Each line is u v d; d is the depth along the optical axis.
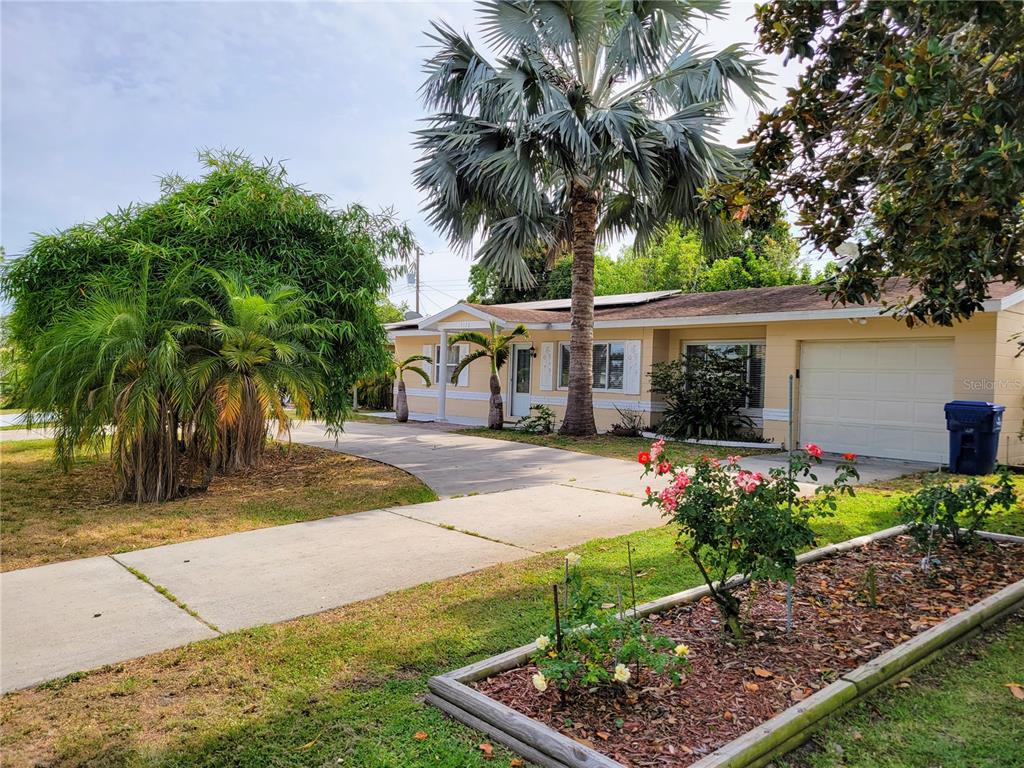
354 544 5.98
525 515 7.18
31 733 2.86
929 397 11.02
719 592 3.72
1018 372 10.96
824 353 12.29
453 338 16.31
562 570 5.09
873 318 11.34
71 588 4.79
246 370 8.30
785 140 4.95
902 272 5.27
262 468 9.91
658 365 14.73
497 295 34.31
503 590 4.65
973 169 3.67
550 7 11.97
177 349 7.34
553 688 3.06
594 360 16.38
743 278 27.44
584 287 14.17
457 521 6.89
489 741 2.79
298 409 8.92
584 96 11.99
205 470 8.74
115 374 7.41
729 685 3.15
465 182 13.02
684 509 3.59
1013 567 5.04
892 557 5.33
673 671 2.94
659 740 2.68
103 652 3.69
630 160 11.59
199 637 3.90
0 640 3.86
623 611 3.72
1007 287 10.53
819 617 4.02
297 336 9.00
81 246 9.36
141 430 7.52
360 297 10.32
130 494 7.90
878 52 4.44
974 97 4.01
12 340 9.37
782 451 12.19
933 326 10.72
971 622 3.84
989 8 3.62
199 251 9.38
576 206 13.88
